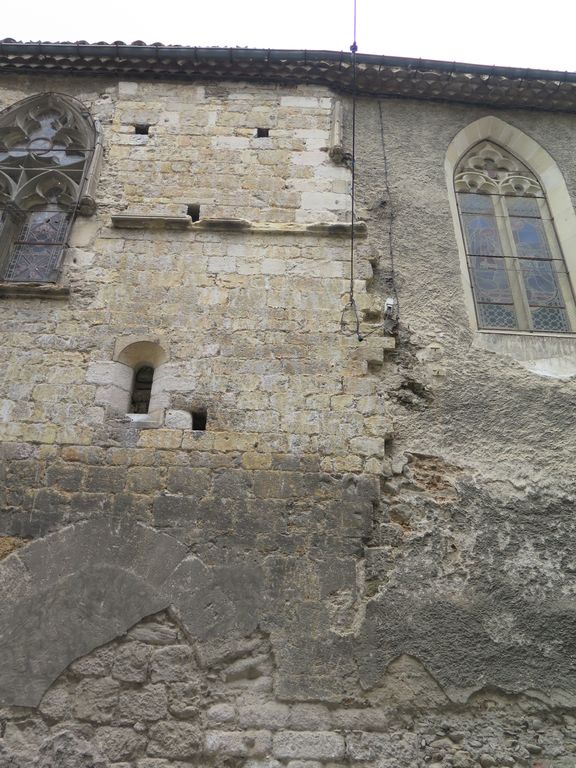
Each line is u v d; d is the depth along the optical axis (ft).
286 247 22.82
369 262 22.77
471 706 15.87
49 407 19.24
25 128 26.71
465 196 27.12
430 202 25.02
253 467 18.49
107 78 27.32
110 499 17.87
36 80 27.35
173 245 22.66
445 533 18.12
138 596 16.57
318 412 19.51
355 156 25.72
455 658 16.33
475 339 22.30
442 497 18.71
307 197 24.20
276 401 19.62
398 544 17.79
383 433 19.30
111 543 17.24
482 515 18.52
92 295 21.42
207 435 18.95
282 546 17.35
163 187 24.14
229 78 27.32
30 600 16.46
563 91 27.81
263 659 15.94
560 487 19.16
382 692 15.74
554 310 24.40
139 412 20.26
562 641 16.84
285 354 20.49
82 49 26.45
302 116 26.50
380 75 27.25
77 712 15.14
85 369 19.98
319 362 20.40
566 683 16.28
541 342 22.50
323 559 17.25
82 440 18.76
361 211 24.16
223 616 16.38
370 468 18.63
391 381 20.56
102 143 25.18
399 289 22.58
